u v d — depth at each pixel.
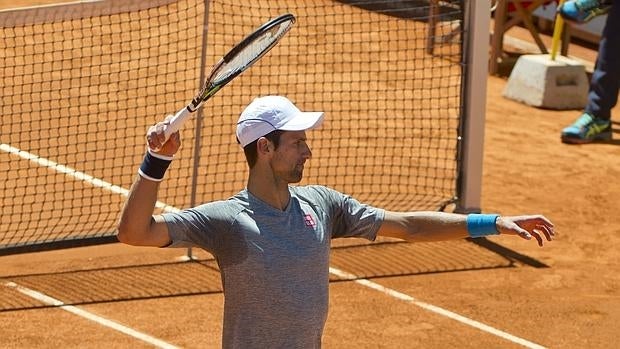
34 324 29.75
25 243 32.84
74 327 29.69
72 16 33.25
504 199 41.72
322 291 17.45
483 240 37.50
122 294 31.91
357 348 29.25
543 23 68.44
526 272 35.03
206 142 45.22
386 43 60.72
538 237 18.53
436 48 58.69
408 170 43.97
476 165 38.22
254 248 16.95
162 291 32.22
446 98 51.91
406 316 31.41
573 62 54.78
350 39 60.78
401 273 34.38
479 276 34.50
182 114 16.53
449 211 38.97
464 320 31.38
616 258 36.62
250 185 17.41
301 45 54.22
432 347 29.61
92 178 40.31
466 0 36.97
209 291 32.38
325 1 66.75
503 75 60.28
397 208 39.56
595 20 66.06
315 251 17.30
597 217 40.41
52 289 32.06
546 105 54.22
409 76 55.34
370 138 47.22
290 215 17.31
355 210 18.36
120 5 33.31
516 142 48.94
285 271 17.00
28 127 44.94
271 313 17.03
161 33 58.09
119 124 46.31
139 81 51.56
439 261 35.53
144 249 35.47
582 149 48.56
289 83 53.31
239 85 52.19
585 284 34.38
